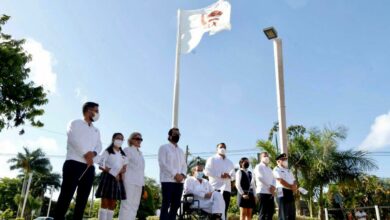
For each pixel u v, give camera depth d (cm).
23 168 5228
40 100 1141
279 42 878
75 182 441
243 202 701
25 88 1092
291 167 1505
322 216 1474
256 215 1320
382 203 2395
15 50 1073
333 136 1527
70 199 436
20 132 1141
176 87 929
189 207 685
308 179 1501
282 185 682
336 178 1480
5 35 1151
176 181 571
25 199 4750
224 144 754
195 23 997
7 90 1058
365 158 1489
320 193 1505
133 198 578
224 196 712
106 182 585
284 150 794
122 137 605
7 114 1109
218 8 977
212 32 965
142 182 597
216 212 671
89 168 461
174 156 594
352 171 1470
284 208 670
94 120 485
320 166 1471
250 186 715
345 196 2275
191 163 2672
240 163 735
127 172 587
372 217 1423
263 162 720
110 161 588
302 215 1619
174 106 908
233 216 1340
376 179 2375
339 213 1480
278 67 859
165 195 565
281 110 825
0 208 5459
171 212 561
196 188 714
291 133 1592
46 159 5431
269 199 687
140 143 616
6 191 5612
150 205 2939
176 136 609
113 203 592
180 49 982
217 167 732
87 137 464
